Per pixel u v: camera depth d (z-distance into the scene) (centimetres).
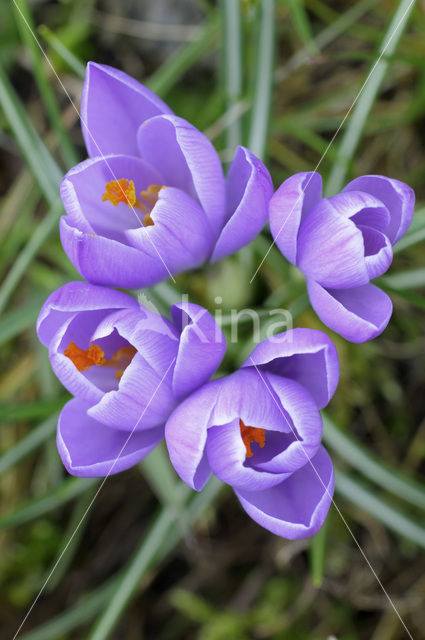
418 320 50
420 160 52
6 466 45
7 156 52
